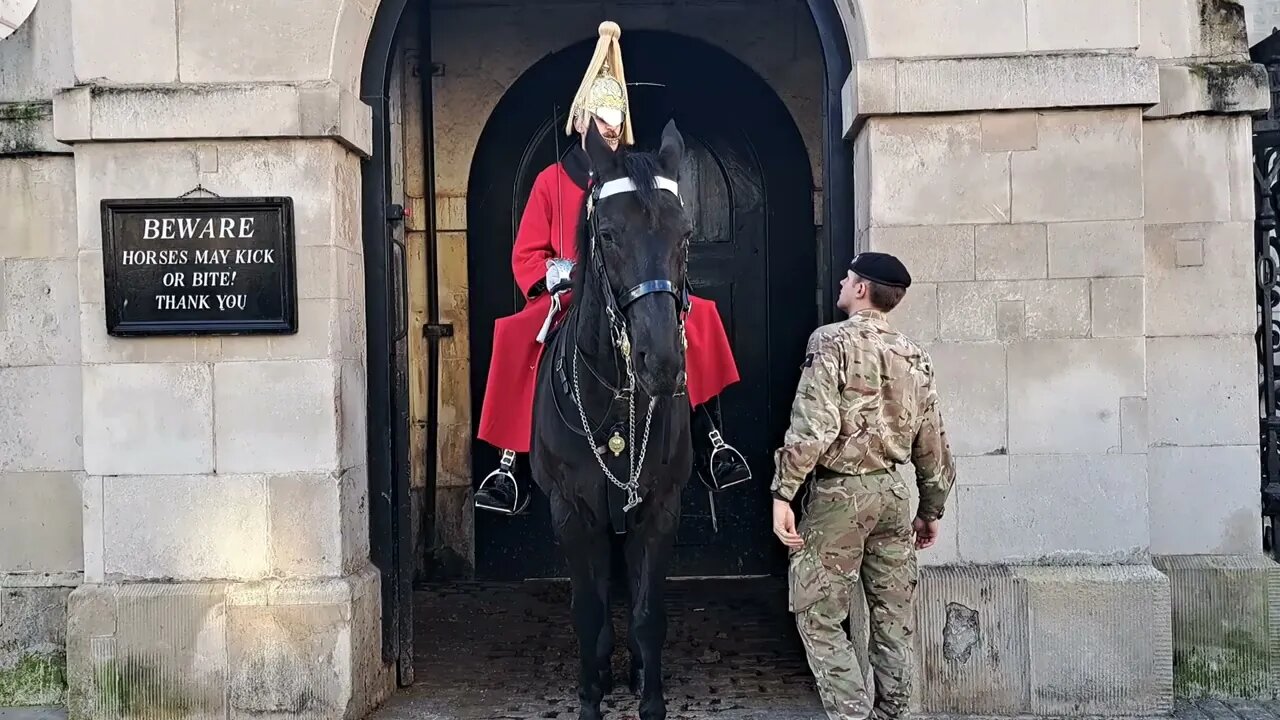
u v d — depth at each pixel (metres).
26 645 4.65
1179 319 4.52
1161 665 4.22
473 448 6.70
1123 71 4.17
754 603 6.08
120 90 4.25
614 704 4.50
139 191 4.31
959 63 4.21
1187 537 4.53
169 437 4.33
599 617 3.75
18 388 4.64
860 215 4.48
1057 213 4.27
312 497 4.30
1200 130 4.48
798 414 3.38
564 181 4.30
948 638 4.28
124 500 4.33
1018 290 4.28
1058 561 4.30
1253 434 4.51
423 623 5.79
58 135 4.26
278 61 4.30
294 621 4.24
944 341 4.30
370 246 4.68
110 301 4.27
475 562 6.73
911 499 4.35
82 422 4.61
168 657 4.27
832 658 3.47
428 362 6.60
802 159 6.62
